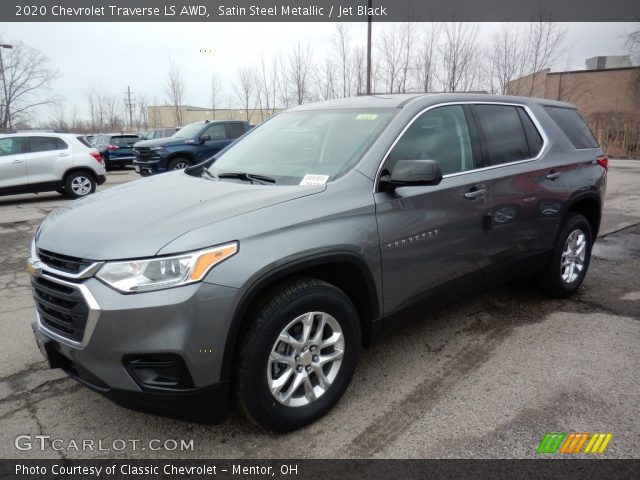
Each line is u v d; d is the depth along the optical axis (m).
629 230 7.27
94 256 2.23
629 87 30.48
